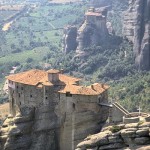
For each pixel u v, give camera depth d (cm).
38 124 17475
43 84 17275
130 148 12481
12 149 17412
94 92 16862
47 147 17375
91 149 12962
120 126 12988
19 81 17938
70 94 16838
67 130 17000
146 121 13525
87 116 16800
